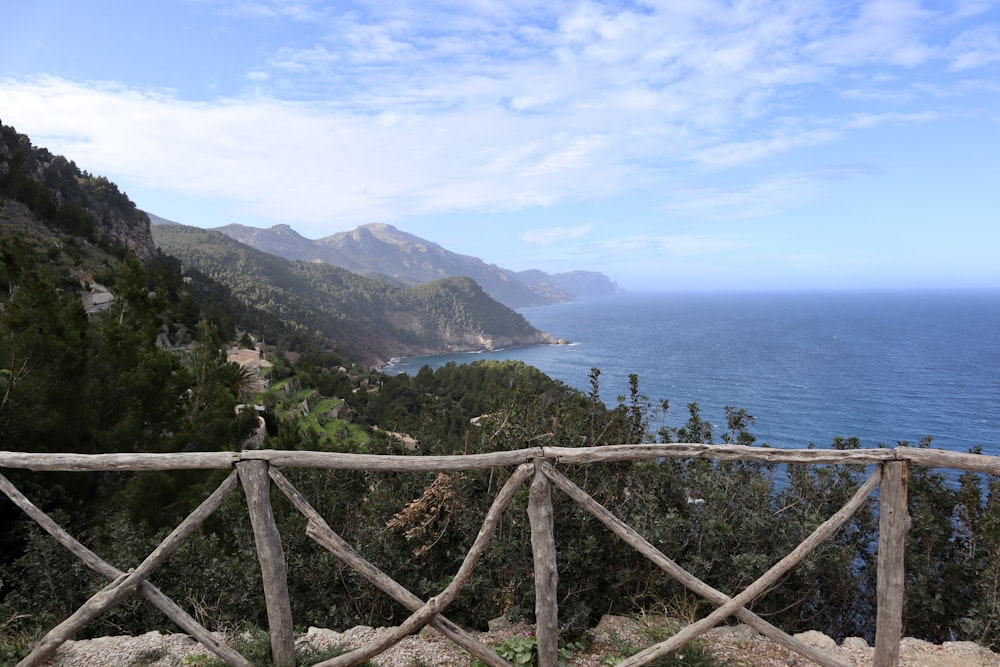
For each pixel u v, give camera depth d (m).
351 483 5.58
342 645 3.41
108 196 97.75
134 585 2.81
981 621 3.66
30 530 4.97
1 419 7.64
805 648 2.79
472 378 70.50
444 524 4.71
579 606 3.76
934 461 2.62
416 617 2.81
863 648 3.49
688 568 4.05
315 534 2.75
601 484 4.47
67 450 8.13
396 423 6.68
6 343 7.92
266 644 3.00
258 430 23.25
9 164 64.31
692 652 3.10
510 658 3.22
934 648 3.58
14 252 9.34
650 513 4.20
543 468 2.75
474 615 4.47
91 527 7.96
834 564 3.98
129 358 9.80
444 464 2.68
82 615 2.82
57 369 8.17
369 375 86.31
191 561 4.74
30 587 4.77
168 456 2.72
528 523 3.98
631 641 3.54
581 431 5.13
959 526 4.29
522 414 5.30
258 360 47.75
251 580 4.50
